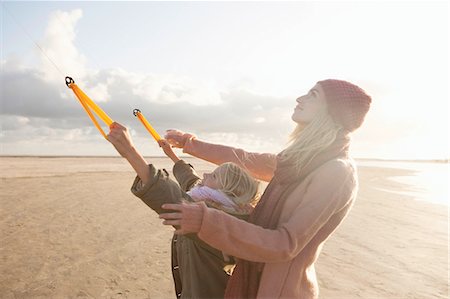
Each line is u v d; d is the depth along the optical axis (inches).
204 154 86.0
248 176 71.0
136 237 280.5
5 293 171.8
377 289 192.7
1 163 1209.4
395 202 548.1
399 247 278.1
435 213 453.1
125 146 50.8
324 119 59.9
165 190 51.5
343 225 352.8
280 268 57.1
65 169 985.5
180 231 50.1
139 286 186.9
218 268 66.2
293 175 58.7
